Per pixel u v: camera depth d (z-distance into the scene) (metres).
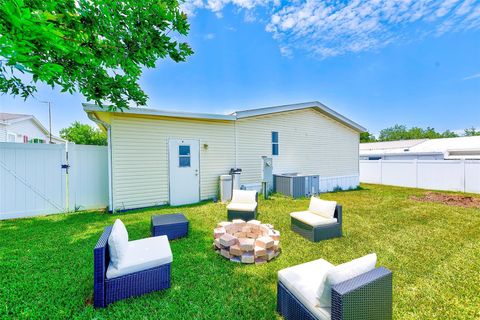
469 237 3.85
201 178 6.97
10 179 4.93
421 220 4.92
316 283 1.79
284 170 8.77
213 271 2.63
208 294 2.19
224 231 3.31
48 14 2.18
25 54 2.11
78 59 2.63
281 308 1.91
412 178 11.34
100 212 5.52
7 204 4.89
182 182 6.62
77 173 5.64
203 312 1.93
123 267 2.04
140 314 1.87
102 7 2.48
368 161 13.48
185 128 6.68
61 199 5.45
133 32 2.85
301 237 3.84
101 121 5.57
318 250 3.29
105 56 2.80
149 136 6.12
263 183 7.47
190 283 2.37
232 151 7.57
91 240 3.53
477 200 7.39
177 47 3.28
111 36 2.71
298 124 9.12
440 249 3.33
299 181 7.68
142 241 2.62
